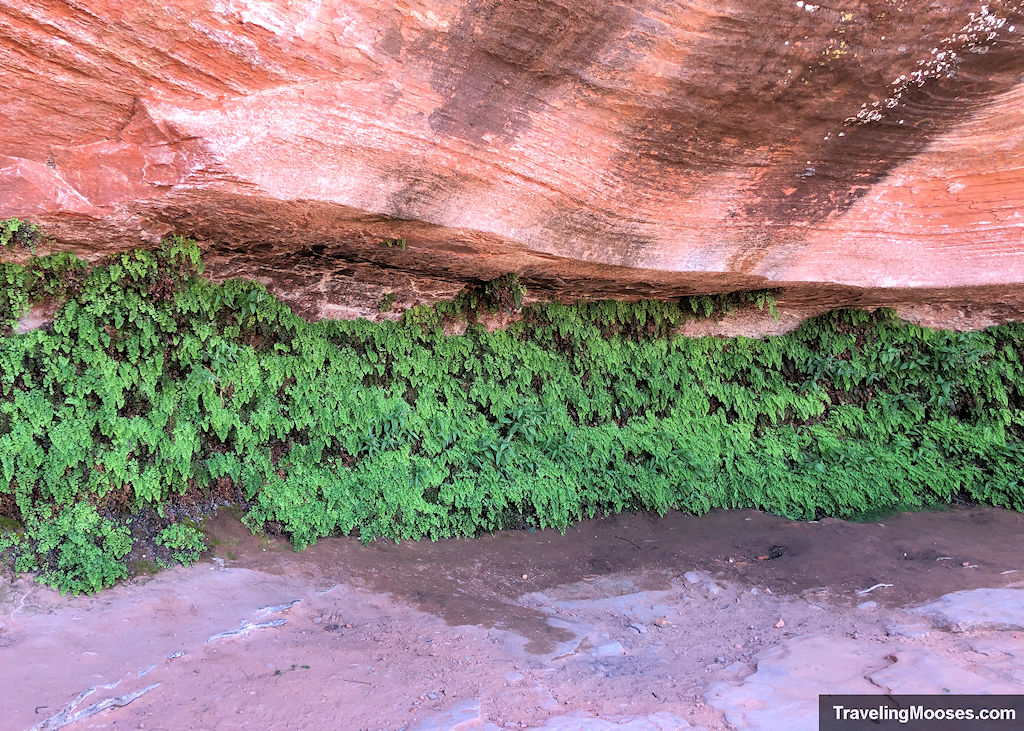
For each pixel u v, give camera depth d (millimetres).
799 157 6824
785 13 5371
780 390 9914
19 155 5156
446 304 8633
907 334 10102
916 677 4891
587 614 6543
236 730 4047
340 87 5137
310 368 7770
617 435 9195
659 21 5266
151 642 5113
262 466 7301
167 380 6863
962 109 6629
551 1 4980
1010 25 5746
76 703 4141
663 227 7250
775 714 4418
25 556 5668
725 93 5926
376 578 6738
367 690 4641
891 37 5723
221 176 5336
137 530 6414
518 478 8359
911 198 7852
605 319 9484
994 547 8070
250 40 4750
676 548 8047
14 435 5930
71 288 6297
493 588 6957
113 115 5066
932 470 9656
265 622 5598
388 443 7949
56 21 4402
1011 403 10039
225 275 7207
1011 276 8680
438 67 5234
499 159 5957
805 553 7859
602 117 5941
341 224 6211
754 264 8039
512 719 4367
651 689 4934
